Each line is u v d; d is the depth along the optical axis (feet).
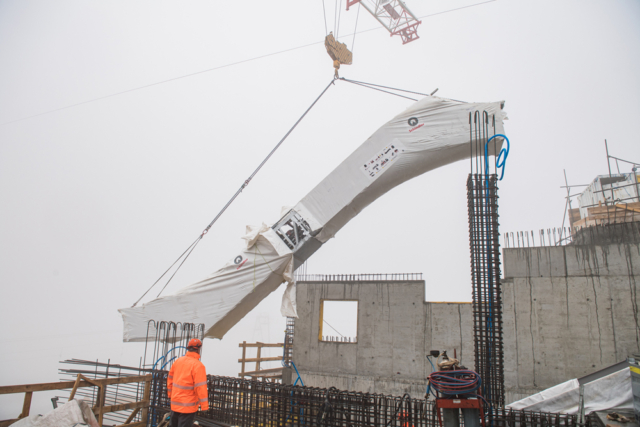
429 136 32.37
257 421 24.48
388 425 21.12
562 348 42.96
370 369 52.65
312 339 56.65
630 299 41.70
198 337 33.86
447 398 18.37
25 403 22.22
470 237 23.40
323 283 57.93
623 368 29.96
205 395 19.52
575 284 43.91
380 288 54.75
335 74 41.11
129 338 35.94
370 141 34.14
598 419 25.08
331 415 22.31
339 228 36.58
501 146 30.71
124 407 26.50
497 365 21.61
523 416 19.75
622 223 43.80
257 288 36.29
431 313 51.65
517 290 45.80
